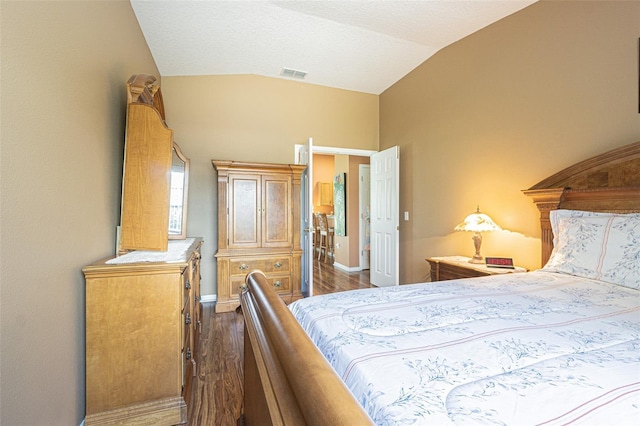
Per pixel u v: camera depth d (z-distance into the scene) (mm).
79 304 1358
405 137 3875
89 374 1364
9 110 938
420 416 549
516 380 665
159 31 2549
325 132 4137
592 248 1730
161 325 1462
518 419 536
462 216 3020
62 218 1227
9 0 938
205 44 2859
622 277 1533
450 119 3154
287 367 530
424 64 3494
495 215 2664
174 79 3469
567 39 2113
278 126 3877
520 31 2434
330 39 2912
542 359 772
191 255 1776
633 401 584
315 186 7668
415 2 2354
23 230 994
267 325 747
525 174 2406
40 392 1067
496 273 2166
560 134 2162
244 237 3291
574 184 2027
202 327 2744
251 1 2283
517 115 2467
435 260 2791
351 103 4285
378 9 2447
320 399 408
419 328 990
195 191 3527
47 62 1133
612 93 1877
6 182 922
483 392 622
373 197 4402
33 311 1038
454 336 907
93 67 1528
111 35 1771
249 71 3611
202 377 1905
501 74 2596
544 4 2256
